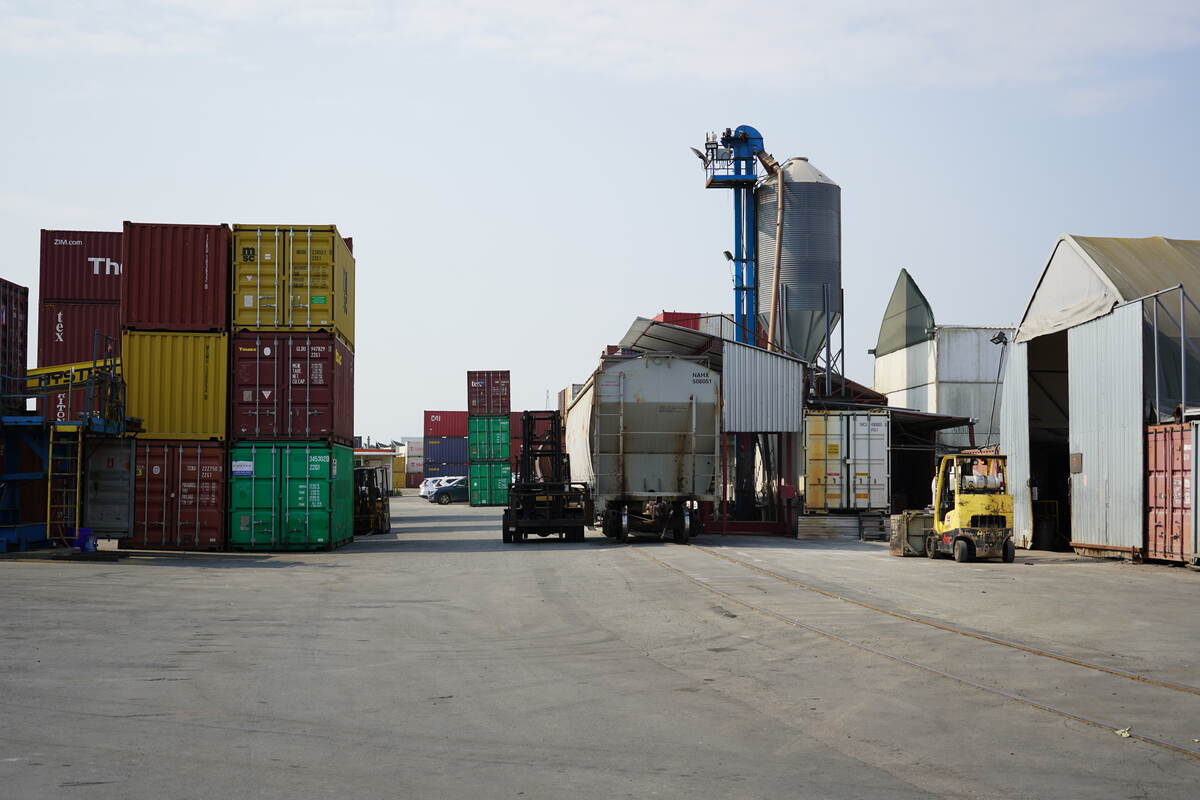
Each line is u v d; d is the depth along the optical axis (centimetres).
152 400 2550
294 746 677
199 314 2581
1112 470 2439
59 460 2334
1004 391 2983
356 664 990
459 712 784
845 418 3322
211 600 1504
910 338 4997
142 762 633
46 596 1498
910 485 4103
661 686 889
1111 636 1196
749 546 2833
